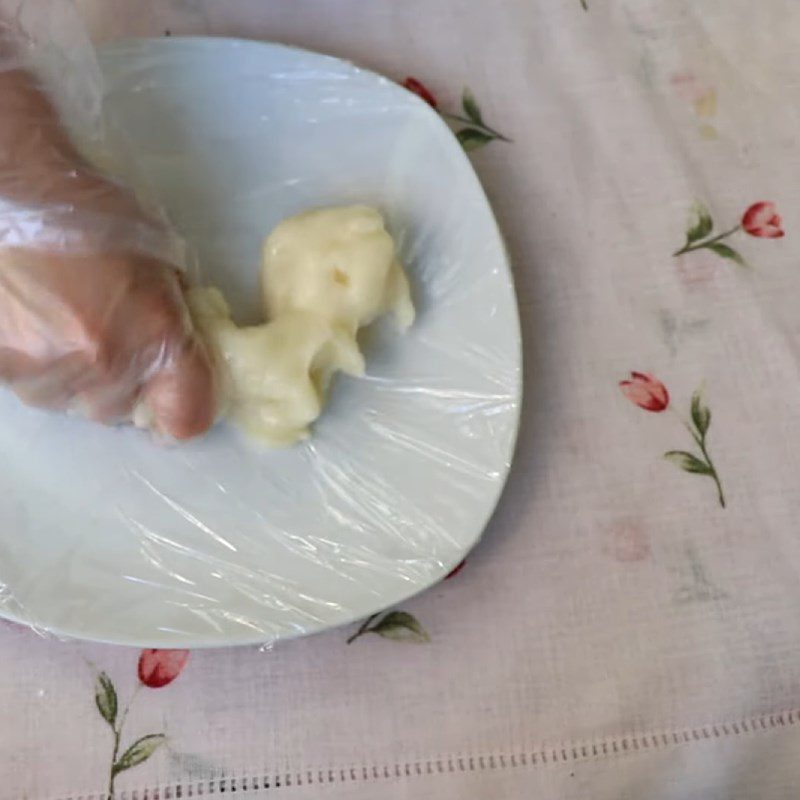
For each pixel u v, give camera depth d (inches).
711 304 17.2
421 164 17.5
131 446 16.0
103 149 15.7
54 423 16.0
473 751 14.8
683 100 18.6
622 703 15.0
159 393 14.8
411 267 17.0
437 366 16.4
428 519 15.5
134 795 14.5
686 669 15.2
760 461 16.3
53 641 15.2
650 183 18.0
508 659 15.3
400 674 15.2
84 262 14.2
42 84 14.9
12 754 14.7
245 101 17.9
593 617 15.5
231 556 15.4
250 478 15.9
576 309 17.2
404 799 14.6
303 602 15.0
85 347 14.1
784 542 15.8
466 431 16.0
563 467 16.3
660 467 16.3
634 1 19.1
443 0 19.1
